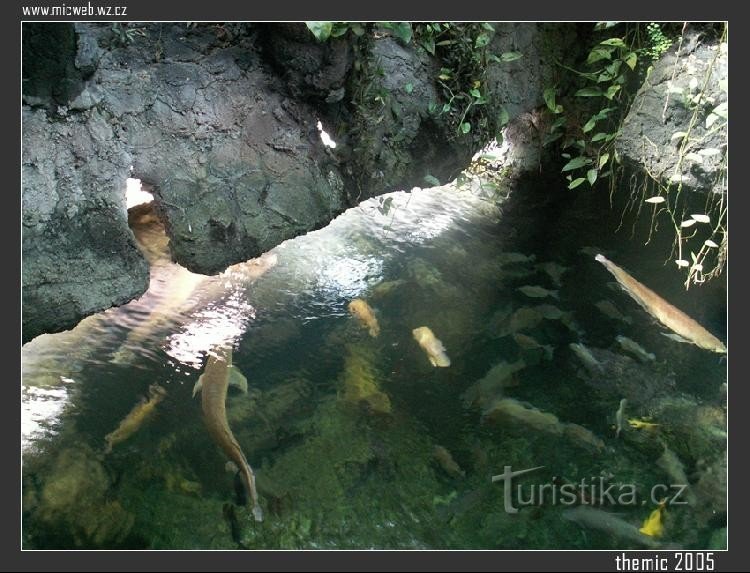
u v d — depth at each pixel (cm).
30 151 357
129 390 416
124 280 372
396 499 365
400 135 511
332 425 405
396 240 579
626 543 343
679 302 501
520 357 461
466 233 597
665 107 535
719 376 446
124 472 369
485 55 546
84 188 370
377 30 494
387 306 503
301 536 343
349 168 487
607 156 543
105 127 385
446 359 451
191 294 487
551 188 661
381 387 432
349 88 463
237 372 427
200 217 407
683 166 518
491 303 511
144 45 411
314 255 547
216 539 339
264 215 431
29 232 348
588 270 550
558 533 348
